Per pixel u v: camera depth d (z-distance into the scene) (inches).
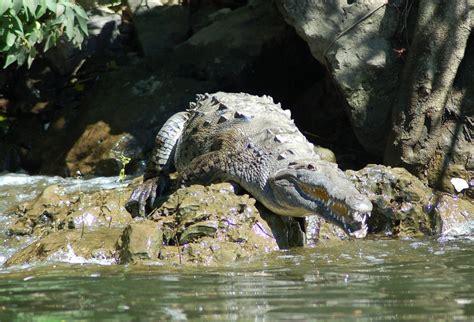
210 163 784.9
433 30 893.2
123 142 1132.5
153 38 1360.7
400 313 447.8
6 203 931.3
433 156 903.1
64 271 607.8
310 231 757.9
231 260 645.9
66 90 1321.4
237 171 760.3
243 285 537.3
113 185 998.4
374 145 964.6
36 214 823.1
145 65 1246.3
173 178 909.2
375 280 545.3
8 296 517.0
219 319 441.4
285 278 561.6
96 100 1211.2
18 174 1145.4
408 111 903.1
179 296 503.5
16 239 784.9
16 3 901.8
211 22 1373.0
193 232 673.0
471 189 887.1
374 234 815.1
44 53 1349.7
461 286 518.3
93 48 1384.1
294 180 694.5
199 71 1216.2
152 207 832.3
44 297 510.6
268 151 748.6
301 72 1217.4
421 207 821.9
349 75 951.0
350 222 638.5
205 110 873.5
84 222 779.4
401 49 935.7
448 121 911.7
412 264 609.6
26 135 1237.1
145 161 1121.4
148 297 501.7
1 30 935.7
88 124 1172.5
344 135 1071.6
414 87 900.6
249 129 792.3
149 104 1168.8
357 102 954.1
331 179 665.0
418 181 853.8
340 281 545.0
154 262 640.4
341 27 949.8
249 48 1213.7
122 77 1233.4
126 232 668.7
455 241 733.3
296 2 963.3
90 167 1134.4
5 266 672.4
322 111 1111.0
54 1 938.1
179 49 1254.9
